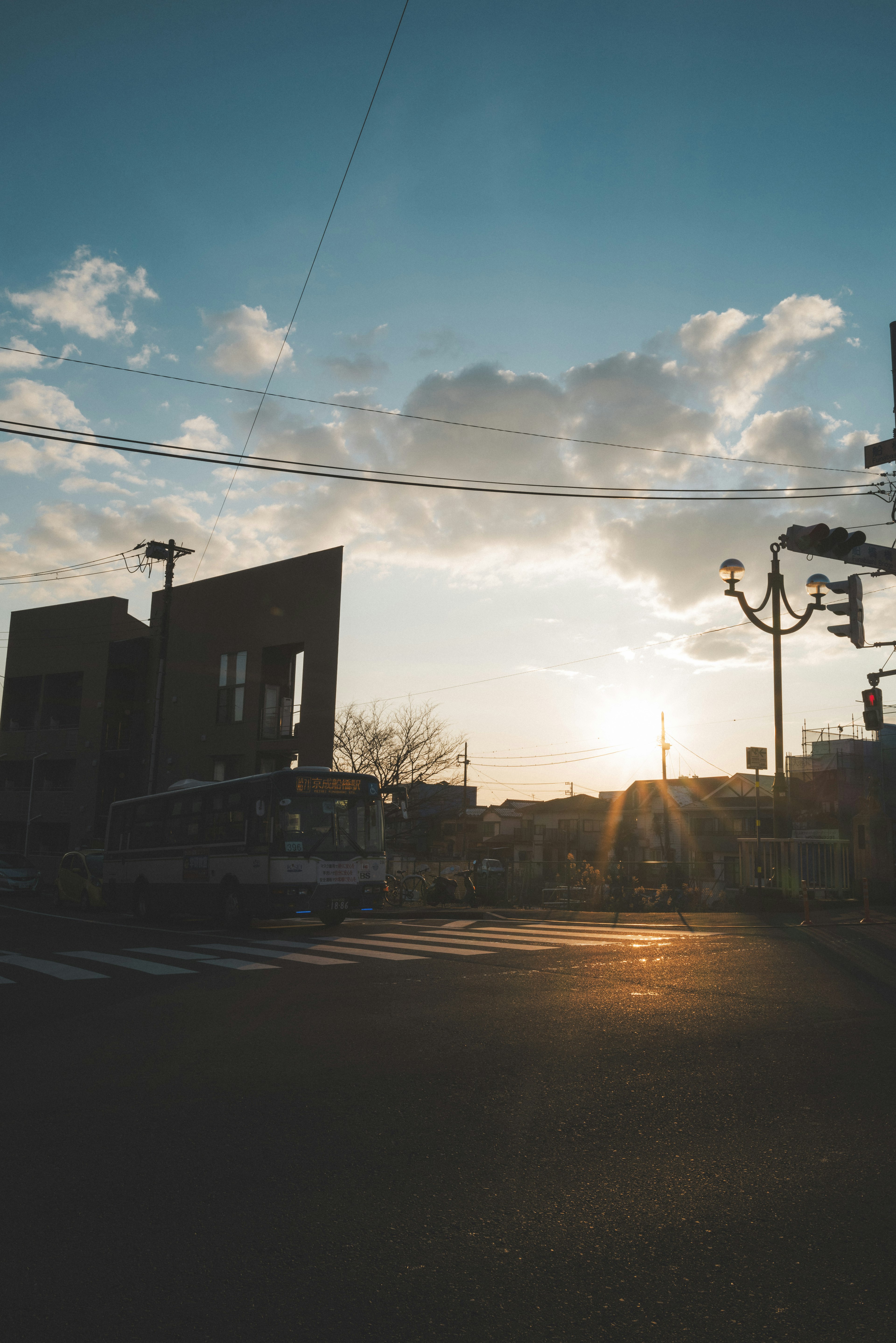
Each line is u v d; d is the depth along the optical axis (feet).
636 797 216.54
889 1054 22.98
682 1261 11.66
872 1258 11.71
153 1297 10.77
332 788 58.44
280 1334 9.93
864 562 56.34
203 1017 27.68
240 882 58.54
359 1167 15.07
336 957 42.98
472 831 238.48
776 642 74.84
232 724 107.34
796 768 121.08
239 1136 16.74
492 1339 9.80
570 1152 15.81
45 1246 12.16
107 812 127.24
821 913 71.72
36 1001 30.55
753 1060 22.41
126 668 129.18
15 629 144.66
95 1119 17.71
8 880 111.45
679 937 53.78
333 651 97.04
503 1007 29.45
